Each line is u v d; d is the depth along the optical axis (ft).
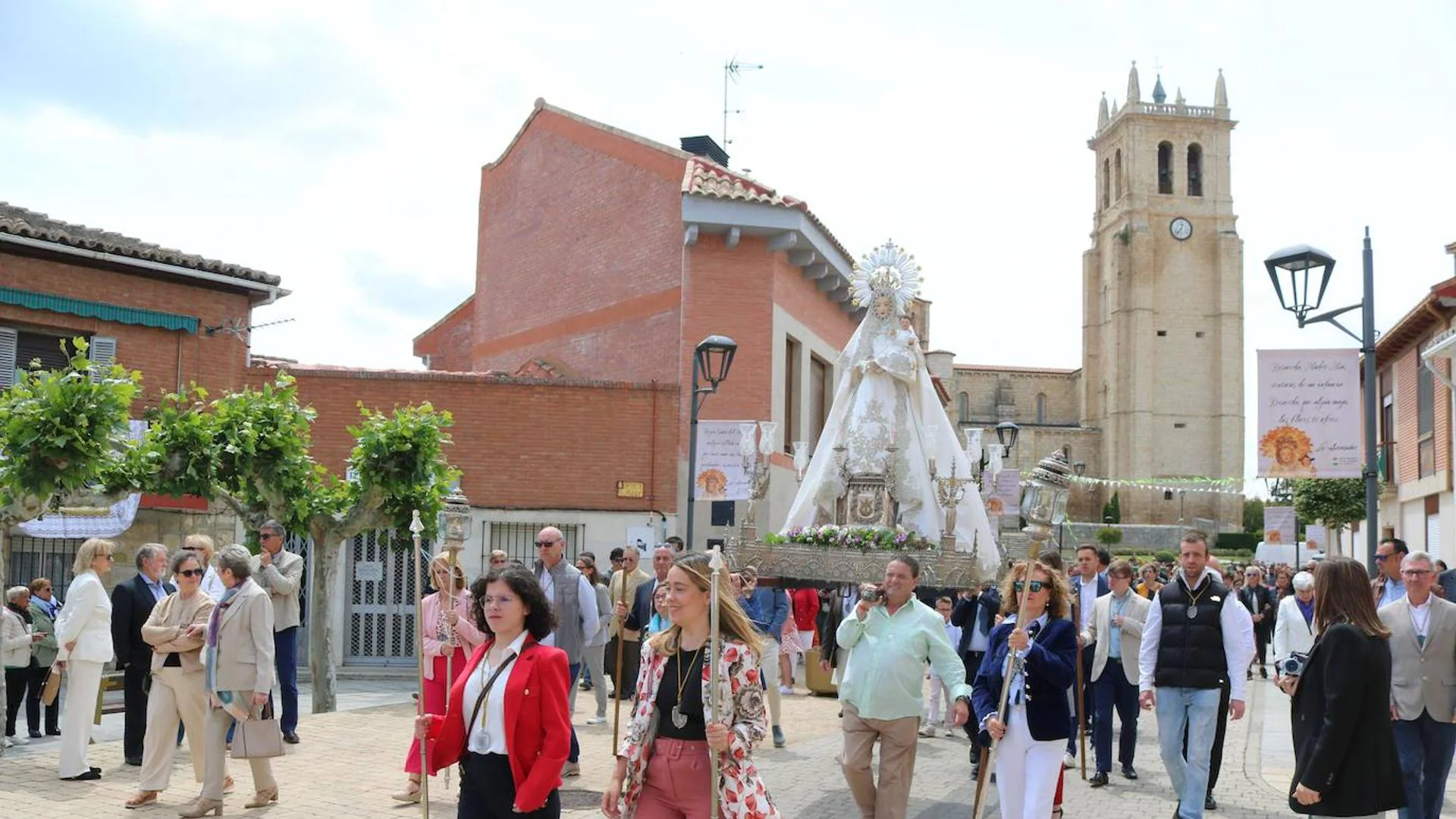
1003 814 24.91
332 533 50.80
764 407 78.33
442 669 31.17
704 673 18.76
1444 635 27.37
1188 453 309.63
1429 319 80.02
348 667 69.41
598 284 87.30
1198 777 29.66
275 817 29.48
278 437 49.11
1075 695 39.86
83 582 34.63
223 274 68.18
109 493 47.29
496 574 19.57
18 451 40.32
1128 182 313.94
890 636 27.02
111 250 63.62
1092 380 329.31
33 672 44.80
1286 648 37.01
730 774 18.60
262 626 29.63
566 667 19.51
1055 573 25.75
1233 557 266.98
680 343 78.33
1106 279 322.14
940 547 52.21
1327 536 141.38
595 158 89.04
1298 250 43.47
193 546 37.65
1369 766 21.71
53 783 33.55
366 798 31.60
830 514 59.36
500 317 100.53
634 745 19.04
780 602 54.44
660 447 76.54
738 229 77.46
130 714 36.19
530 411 75.25
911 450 58.59
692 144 97.86
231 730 37.78
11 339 61.87
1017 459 324.39
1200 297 313.32
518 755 18.90
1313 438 43.83
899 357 58.95
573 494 75.15
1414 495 87.04
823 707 54.29
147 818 29.25
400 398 73.77
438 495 51.11
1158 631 30.50
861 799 27.45
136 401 65.77
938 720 49.03
